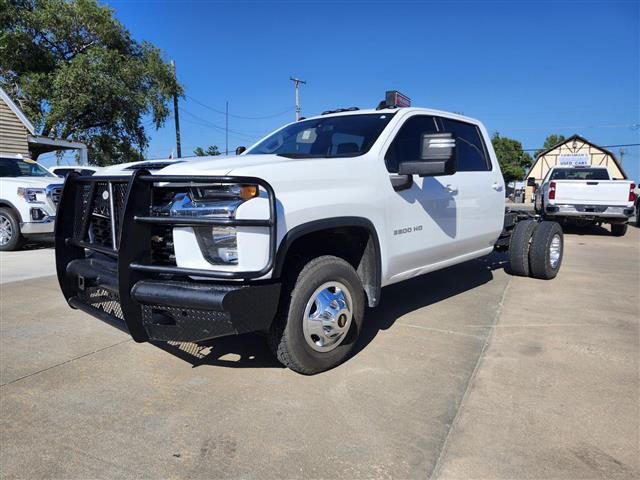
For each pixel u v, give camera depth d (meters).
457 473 2.35
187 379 3.39
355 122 4.36
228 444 2.59
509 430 2.72
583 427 2.75
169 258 3.02
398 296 5.64
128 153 26.38
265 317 2.96
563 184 12.09
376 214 3.74
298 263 3.32
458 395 3.14
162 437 2.66
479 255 5.63
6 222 9.24
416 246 4.27
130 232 2.91
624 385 3.28
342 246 3.81
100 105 23.28
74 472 2.36
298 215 3.10
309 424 2.79
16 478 2.31
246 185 2.82
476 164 5.38
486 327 4.50
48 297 5.63
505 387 3.25
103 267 3.41
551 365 3.61
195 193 2.92
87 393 3.19
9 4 23.22
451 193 4.70
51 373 3.50
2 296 5.68
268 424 2.79
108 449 2.55
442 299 5.50
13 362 3.70
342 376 3.42
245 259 2.82
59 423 2.81
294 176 3.13
